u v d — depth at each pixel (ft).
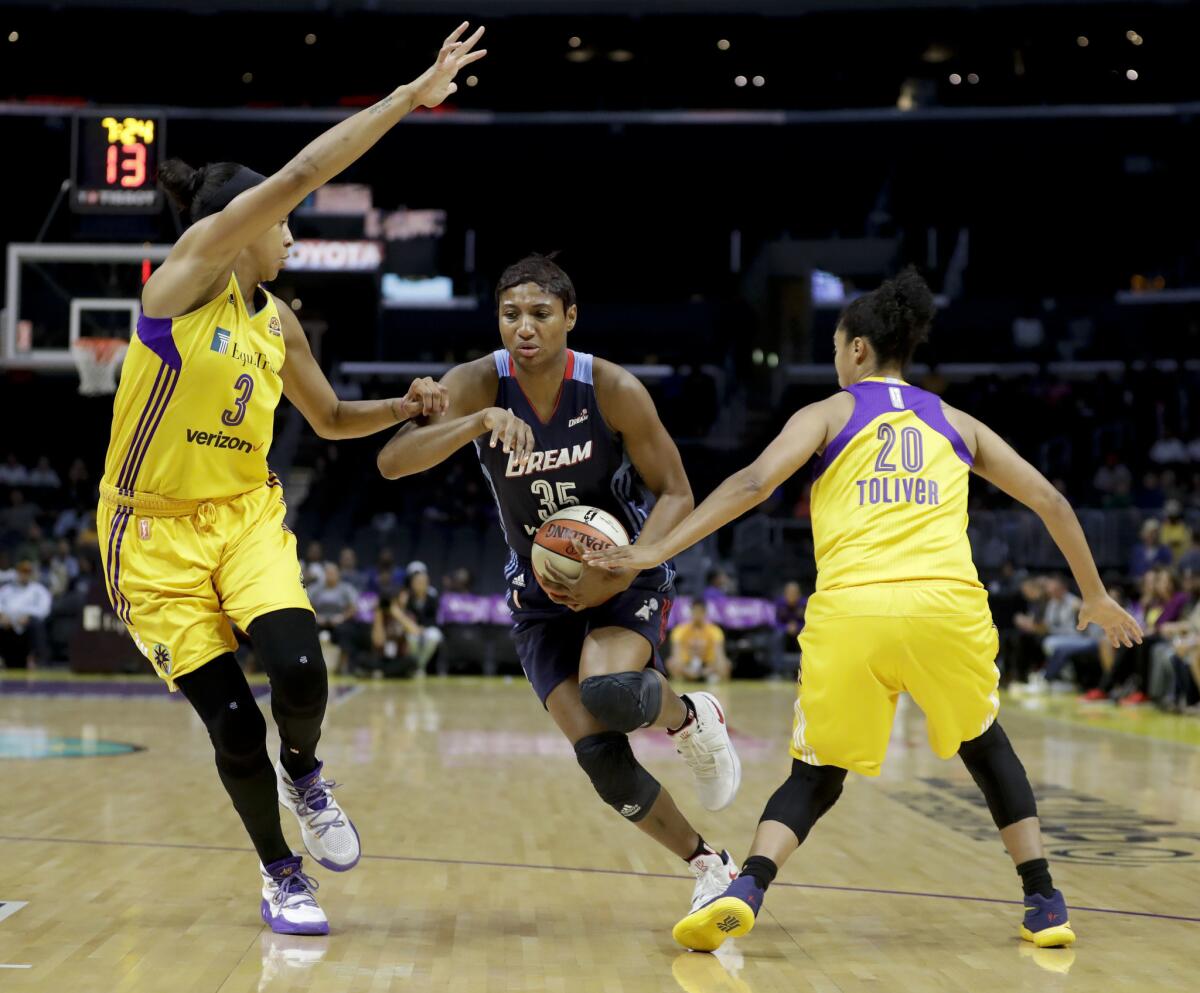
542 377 10.93
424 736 27.66
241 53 74.79
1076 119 74.33
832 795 10.43
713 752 11.69
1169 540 54.44
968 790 19.99
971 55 76.13
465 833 15.49
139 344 9.95
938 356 87.81
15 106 70.79
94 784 19.20
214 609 10.39
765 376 88.99
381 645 50.19
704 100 80.69
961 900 12.10
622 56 77.00
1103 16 69.97
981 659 10.21
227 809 16.93
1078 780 21.07
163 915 10.93
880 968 9.63
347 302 85.66
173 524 10.32
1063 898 11.05
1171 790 19.89
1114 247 88.79
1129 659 39.93
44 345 53.78
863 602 10.03
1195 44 72.95
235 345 10.03
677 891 12.35
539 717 32.86
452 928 10.73
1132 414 77.05
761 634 53.16
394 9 67.56
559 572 10.48
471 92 79.82
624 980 9.20
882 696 10.18
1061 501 10.69
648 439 11.06
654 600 11.24
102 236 60.59
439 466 78.84
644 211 88.79
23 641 52.49
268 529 10.60
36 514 68.28
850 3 67.56
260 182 10.39
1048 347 87.40
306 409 11.12
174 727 28.68
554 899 11.93
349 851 10.74
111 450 10.40
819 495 10.66
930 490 10.42
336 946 10.03
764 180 84.48
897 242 88.74
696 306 91.25
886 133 76.38
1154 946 10.35
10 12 69.36
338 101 78.38
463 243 91.30
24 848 13.88
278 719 10.21
